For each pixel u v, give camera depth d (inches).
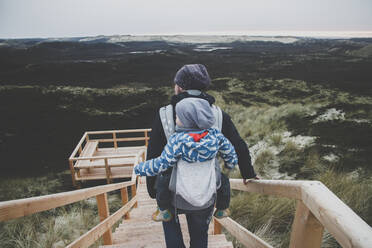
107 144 509.4
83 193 69.8
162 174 55.5
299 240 40.8
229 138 57.7
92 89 851.4
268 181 55.9
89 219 185.8
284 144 271.9
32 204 46.4
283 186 46.8
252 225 136.6
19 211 43.1
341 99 636.7
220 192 59.7
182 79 54.3
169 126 53.8
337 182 163.0
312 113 385.4
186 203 53.4
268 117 410.6
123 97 777.6
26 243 146.7
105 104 738.8
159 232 115.7
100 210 93.3
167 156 50.8
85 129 573.0
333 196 32.8
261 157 243.1
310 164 212.8
